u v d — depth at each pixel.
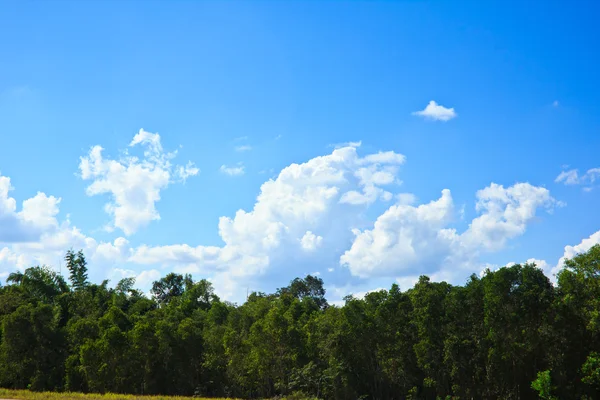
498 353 62.72
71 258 117.88
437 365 68.94
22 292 99.75
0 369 80.44
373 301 82.50
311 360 79.19
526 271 62.75
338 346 76.31
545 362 63.41
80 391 79.00
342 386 75.12
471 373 66.69
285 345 78.50
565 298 58.03
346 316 76.44
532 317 61.62
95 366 77.25
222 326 89.56
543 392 58.12
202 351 85.00
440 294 71.50
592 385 56.72
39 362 82.31
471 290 68.38
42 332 83.81
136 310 106.38
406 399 75.62
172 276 134.88
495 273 63.38
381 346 75.31
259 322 80.88
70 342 85.56
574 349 59.00
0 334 87.81
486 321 63.06
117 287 115.44
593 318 54.16
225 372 84.75
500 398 65.31
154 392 80.19
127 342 79.62
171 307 107.25
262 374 77.62
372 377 78.38
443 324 69.94
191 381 84.19
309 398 70.75
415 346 70.25
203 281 118.81
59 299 102.44
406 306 76.00
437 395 73.62
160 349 81.50
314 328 82.06
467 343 66.44
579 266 57.62
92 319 88.69
